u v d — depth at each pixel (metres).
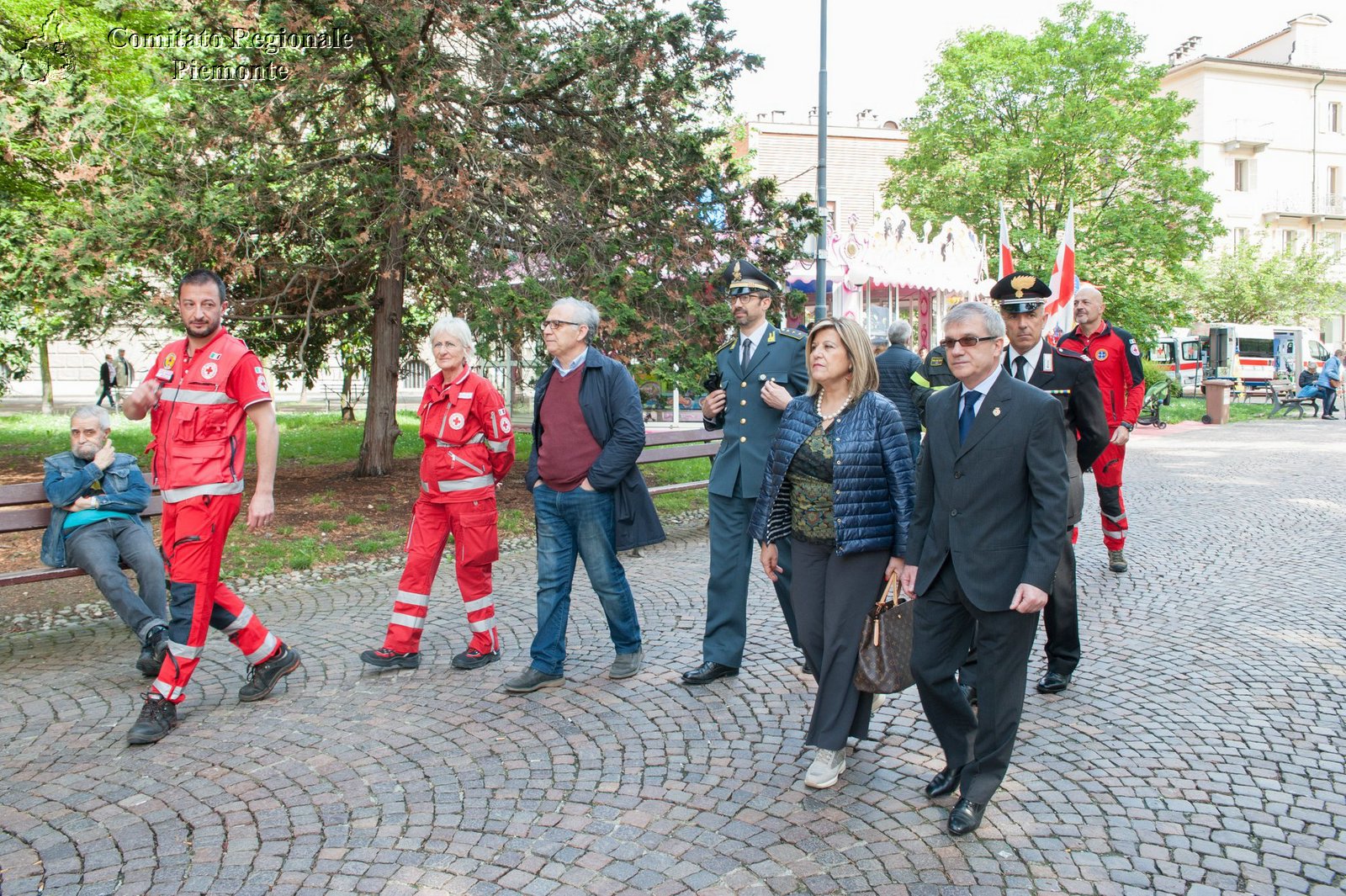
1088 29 23.47
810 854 2.98
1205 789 3.40
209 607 4.08
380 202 9.07
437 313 11.84
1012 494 3.04
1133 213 23.09
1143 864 2.89
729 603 4.60
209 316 4.07
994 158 23.02
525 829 3.16
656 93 9.31
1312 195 42.62
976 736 3.16
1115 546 6.83
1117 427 6.55
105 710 4.29
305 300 10.58
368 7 7.86
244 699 4.39
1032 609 2.92
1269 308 37.25
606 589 4.57
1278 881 2.79
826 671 3.47
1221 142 41.34
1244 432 19.12
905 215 16.44
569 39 9.38
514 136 9.60
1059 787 3.44
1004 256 9.56
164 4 8.59
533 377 9.34
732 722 4.11
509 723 4.11
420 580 4.81
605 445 4.47
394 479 11.13
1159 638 5.26
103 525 4.87
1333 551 7.51
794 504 3.67
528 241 9.35
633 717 4.17
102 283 8.24
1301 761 3.63
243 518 8.75
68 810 3.32
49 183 9.34
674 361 9.02
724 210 9.70
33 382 30.73
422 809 3.31
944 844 3.03
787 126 33.78
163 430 4.05
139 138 8.38
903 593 3.45
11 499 4.96
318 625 5.68
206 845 3.07
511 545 8.09
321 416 20.83
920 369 7.35
